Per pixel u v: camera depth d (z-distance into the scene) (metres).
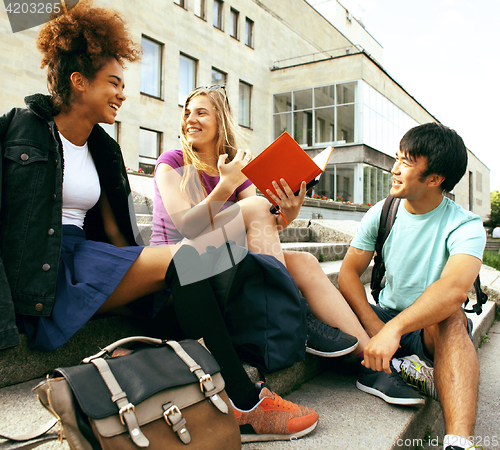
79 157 1.48
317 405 1.50
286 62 20.14
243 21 17.64
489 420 1.86
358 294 1.85
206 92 1.85
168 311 1.39
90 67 1.33
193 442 0.88
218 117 1.84
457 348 1.39
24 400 1.13
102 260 1.29
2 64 9.15
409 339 1.73
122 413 0.80
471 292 3.90
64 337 1.18
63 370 0.83
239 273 1.35
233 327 1.38
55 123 1.39
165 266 1.25
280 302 1.41
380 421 1.37
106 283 1.24
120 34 1.37
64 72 1.33
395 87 20.16
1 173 1.21
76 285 1.24
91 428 0.80
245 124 17.97
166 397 0.89
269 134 19.02
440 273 1.71
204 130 1.79
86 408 0.78
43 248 1.23
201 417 0.92
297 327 1.42
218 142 1.85
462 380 1.33
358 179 16.97
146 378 0.88
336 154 17.41
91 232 1.68
